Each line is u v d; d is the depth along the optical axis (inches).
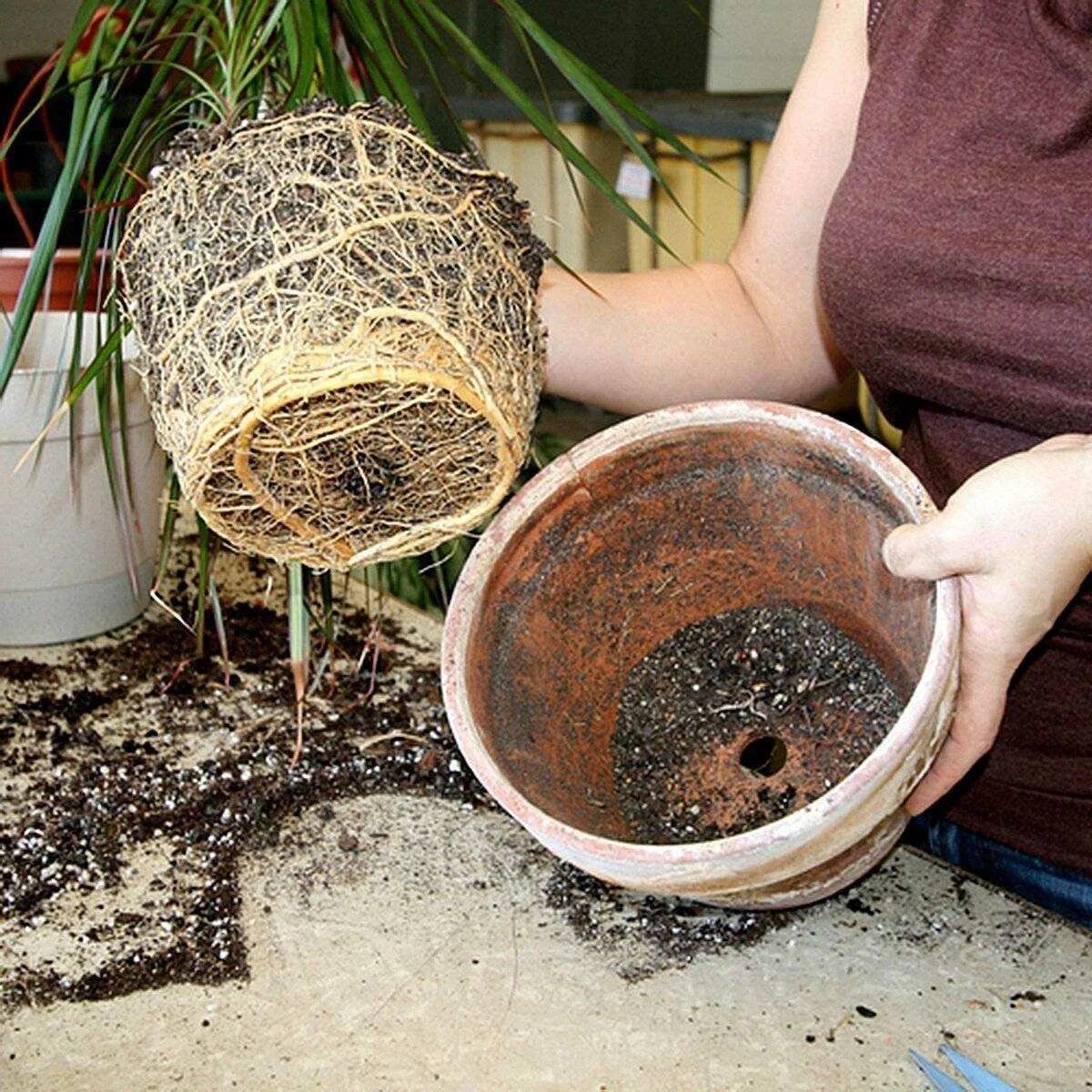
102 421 30.7
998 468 22.0
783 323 32.9
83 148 28.7
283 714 34.6
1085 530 21.3
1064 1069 22.5
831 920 26.2
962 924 26.0
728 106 87.9
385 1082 22.5
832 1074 22.5
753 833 20.5
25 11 117.6
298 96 26.7
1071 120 24.6
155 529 39.4
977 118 25.6
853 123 30.7
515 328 22.8
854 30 30.3
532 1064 22.8
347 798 30.9
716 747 26.5
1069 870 30.8
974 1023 23.5
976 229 25.4
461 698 23.6
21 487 35.2
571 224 95.5
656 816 25.7
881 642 25.9
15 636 38.0
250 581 42.3
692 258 89.4
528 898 27.2
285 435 21.6
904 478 23.6
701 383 32.2
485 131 100.0
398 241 21.3
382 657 37.3
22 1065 23.0
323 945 25.9
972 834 32.5
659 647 27.9
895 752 20.5
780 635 27.4
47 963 25.6
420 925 26.4
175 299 21.9
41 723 34.3
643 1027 23.6
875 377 29.6
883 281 26.9
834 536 25.9
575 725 26.5
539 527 25.8
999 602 22.0
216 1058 23.1
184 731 33.9
